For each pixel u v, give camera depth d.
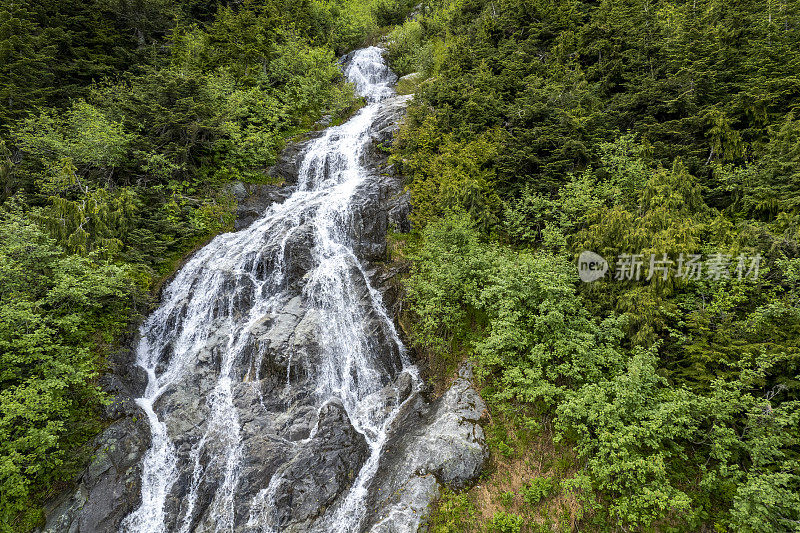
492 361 10.69
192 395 11.80
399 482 9.73
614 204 13.17
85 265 11.87
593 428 9.66
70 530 8.85
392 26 36.12
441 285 12.49
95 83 20.34
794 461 7.39
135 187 15.91
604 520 8.58
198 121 17.45
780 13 16.20
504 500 9.24
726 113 14.16
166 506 9.80
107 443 10.19
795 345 8.50
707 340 9.53
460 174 15.29
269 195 19.05
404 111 22.88
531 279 10.94
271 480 9.97
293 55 25.58
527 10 23.30
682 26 17.73
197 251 16.09
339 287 14.42
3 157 14.05
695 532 8.06
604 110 16.56
